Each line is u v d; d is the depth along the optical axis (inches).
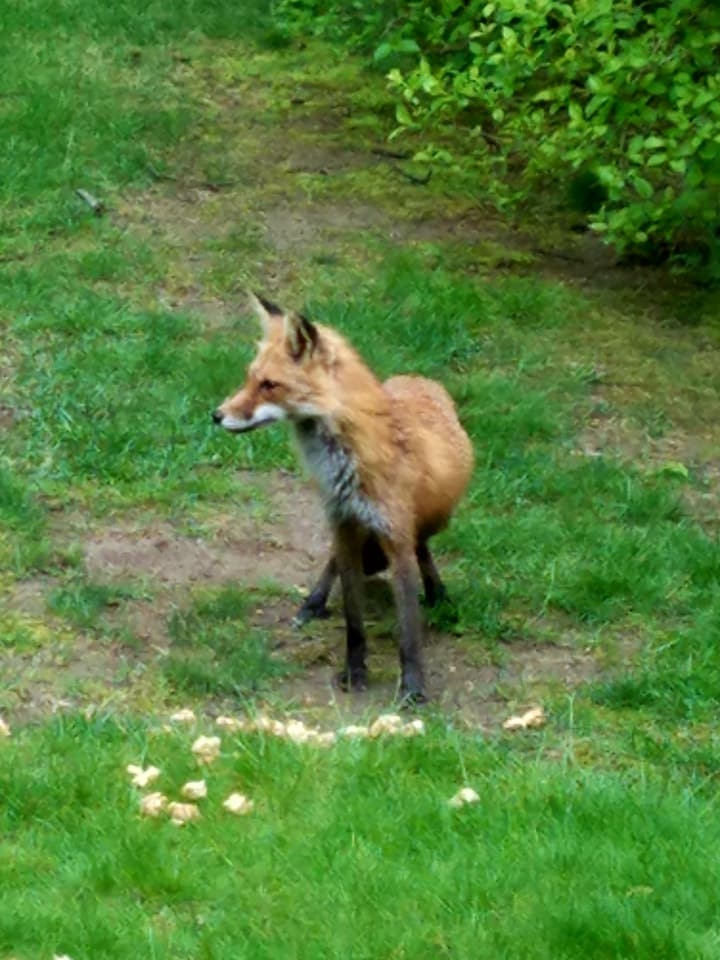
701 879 283.0
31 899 279.1
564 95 558.6
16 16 745.6
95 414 492.7
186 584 424.5
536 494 474.3
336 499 378.9
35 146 642.2
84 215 606.2
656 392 534.3
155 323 543.5
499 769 334.3
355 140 687.1
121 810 308.2
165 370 518.3
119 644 394.6
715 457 502.9
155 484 464.4
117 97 689.6
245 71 735.7
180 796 315.6
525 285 588.7
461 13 653.9
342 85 730.8
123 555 433.4
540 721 366.3
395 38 621.0
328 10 721.6
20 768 320.5
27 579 418.0
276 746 330.3
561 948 265.0
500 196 633.6
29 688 372.5
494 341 556.1
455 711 376.2
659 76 544.4
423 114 629.0
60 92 682.2
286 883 284.8
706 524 465.7
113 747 335.0
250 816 307.6
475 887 280.1
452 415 407.5
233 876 286.4
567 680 390.9
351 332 546.6
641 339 565.3
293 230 617.3
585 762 351.6
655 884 281.9
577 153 556.4
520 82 598.9
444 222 634.2
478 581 426.9
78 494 457.4
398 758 331.6
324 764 327.3
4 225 597.9
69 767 322.7
